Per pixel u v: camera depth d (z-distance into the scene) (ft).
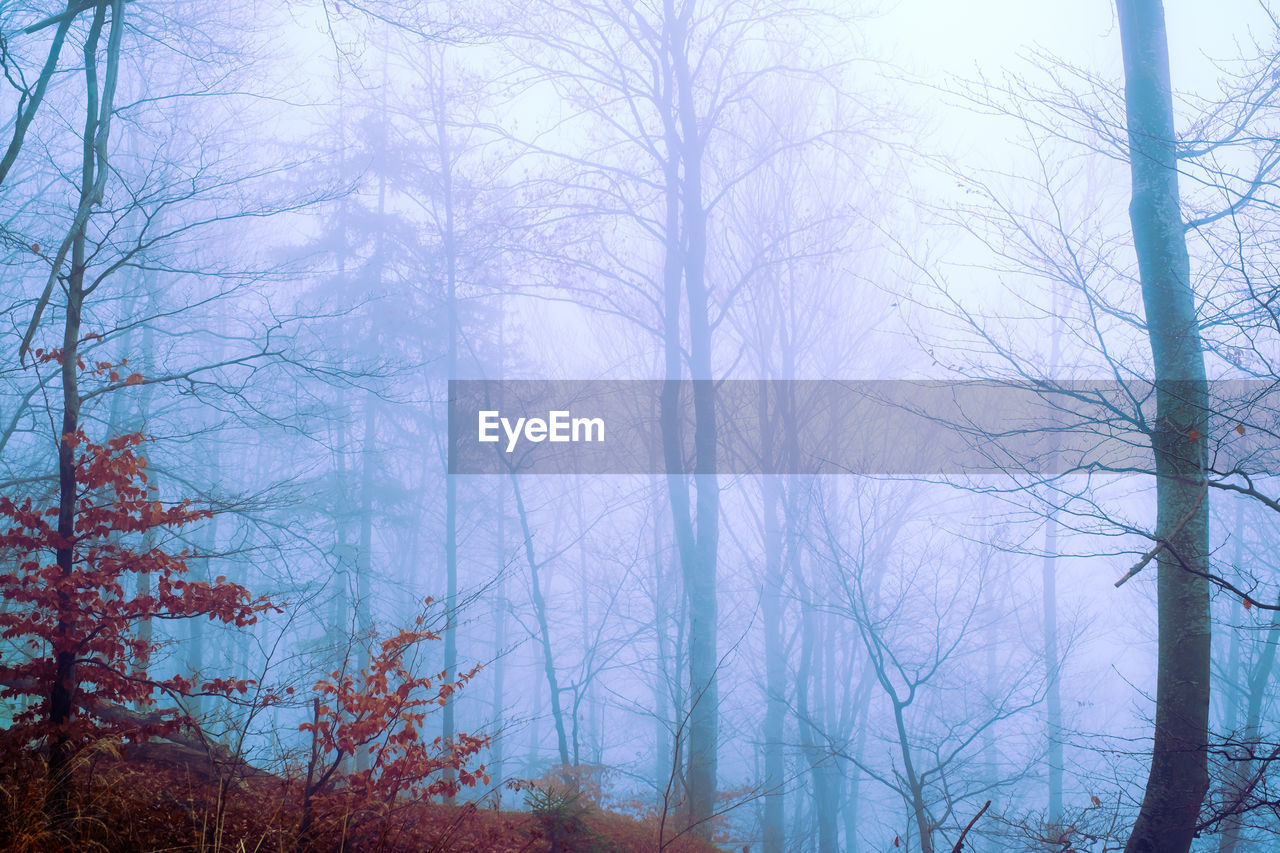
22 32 27.76
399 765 24.14
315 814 22.84
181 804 23.09
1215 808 24.76
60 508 24.56
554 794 33.86
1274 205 21.85
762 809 62.13
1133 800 28.04
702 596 50.08
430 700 24.93
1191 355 25.45
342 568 61.11
